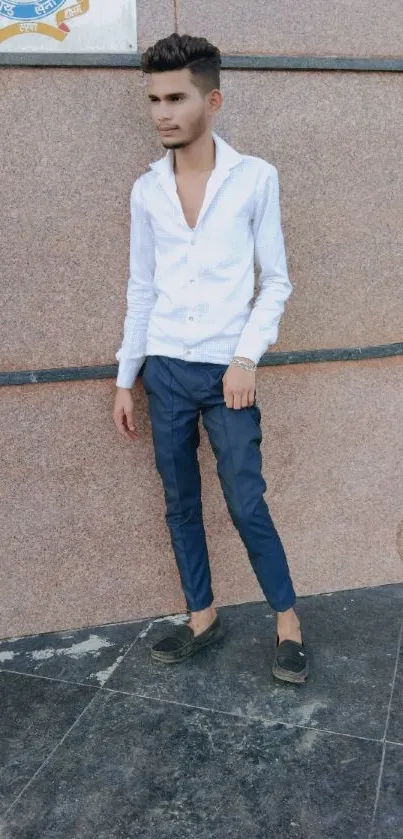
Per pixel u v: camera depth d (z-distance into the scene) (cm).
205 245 200
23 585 248
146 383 217
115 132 221
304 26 226
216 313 204
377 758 192
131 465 245
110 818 177
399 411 260
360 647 237
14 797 183
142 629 254
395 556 274
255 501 210
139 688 221
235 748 197
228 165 195
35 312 228
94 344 234
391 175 242
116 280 231
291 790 183
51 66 212
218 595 262
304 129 231
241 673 227
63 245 225
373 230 245
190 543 231
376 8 229
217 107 196
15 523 243
